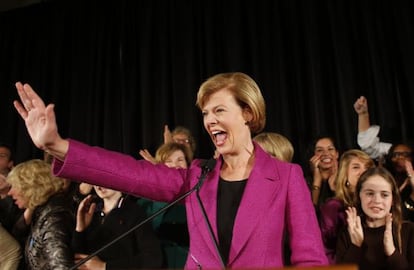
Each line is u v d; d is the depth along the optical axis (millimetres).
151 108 3332
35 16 3908
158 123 3303
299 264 911
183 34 3344
